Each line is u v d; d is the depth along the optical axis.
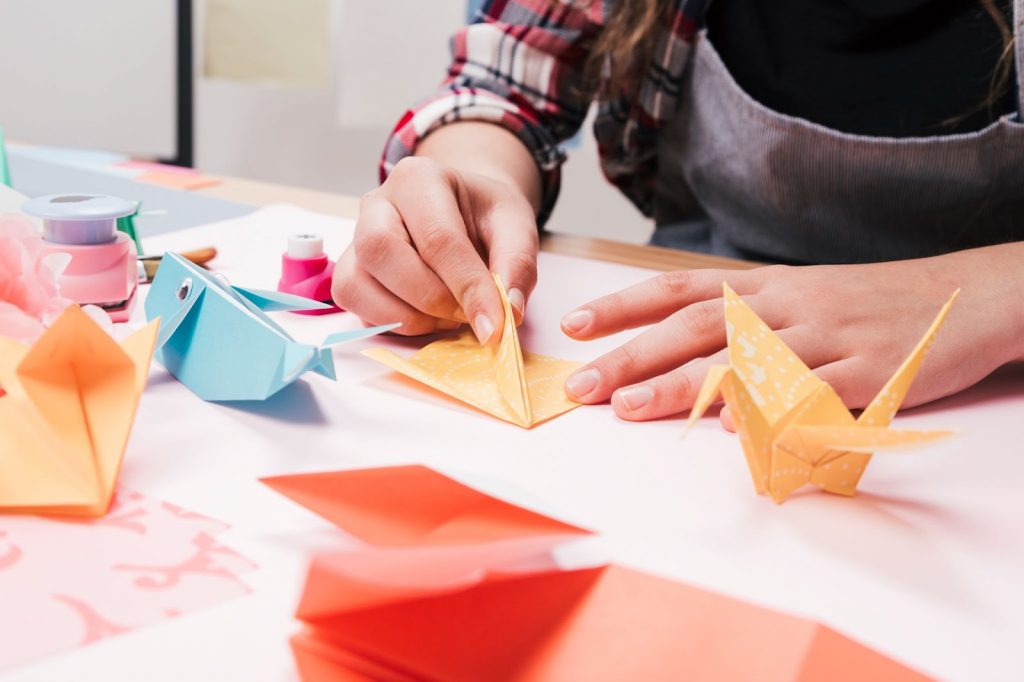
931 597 0.28
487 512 0.28
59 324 0.33
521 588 0.25
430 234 0.47
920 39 0.75
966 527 0.32
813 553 0.30
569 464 0.36
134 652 0.23
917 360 0.33
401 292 0.48
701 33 0.81
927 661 0.25
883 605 0.28
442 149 0.74
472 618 0.24
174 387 0.42
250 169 2.10
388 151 0.78
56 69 1.65
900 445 0.30
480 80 0.83
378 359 0.45
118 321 0.49
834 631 0.24
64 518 0.30
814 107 0.78
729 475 0.36
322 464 0.35
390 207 0.51
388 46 2.04
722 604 0.25
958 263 0.49
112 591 0.26
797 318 0.44
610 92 0.85
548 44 0.84
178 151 1.73
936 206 0.75
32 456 0.31
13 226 0.41
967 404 0.44
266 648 0.24
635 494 0.34
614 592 0.25
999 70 0.72
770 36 0.81
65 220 0.48
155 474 0.33
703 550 0.30
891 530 0.32
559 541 0.26
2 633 0.24
